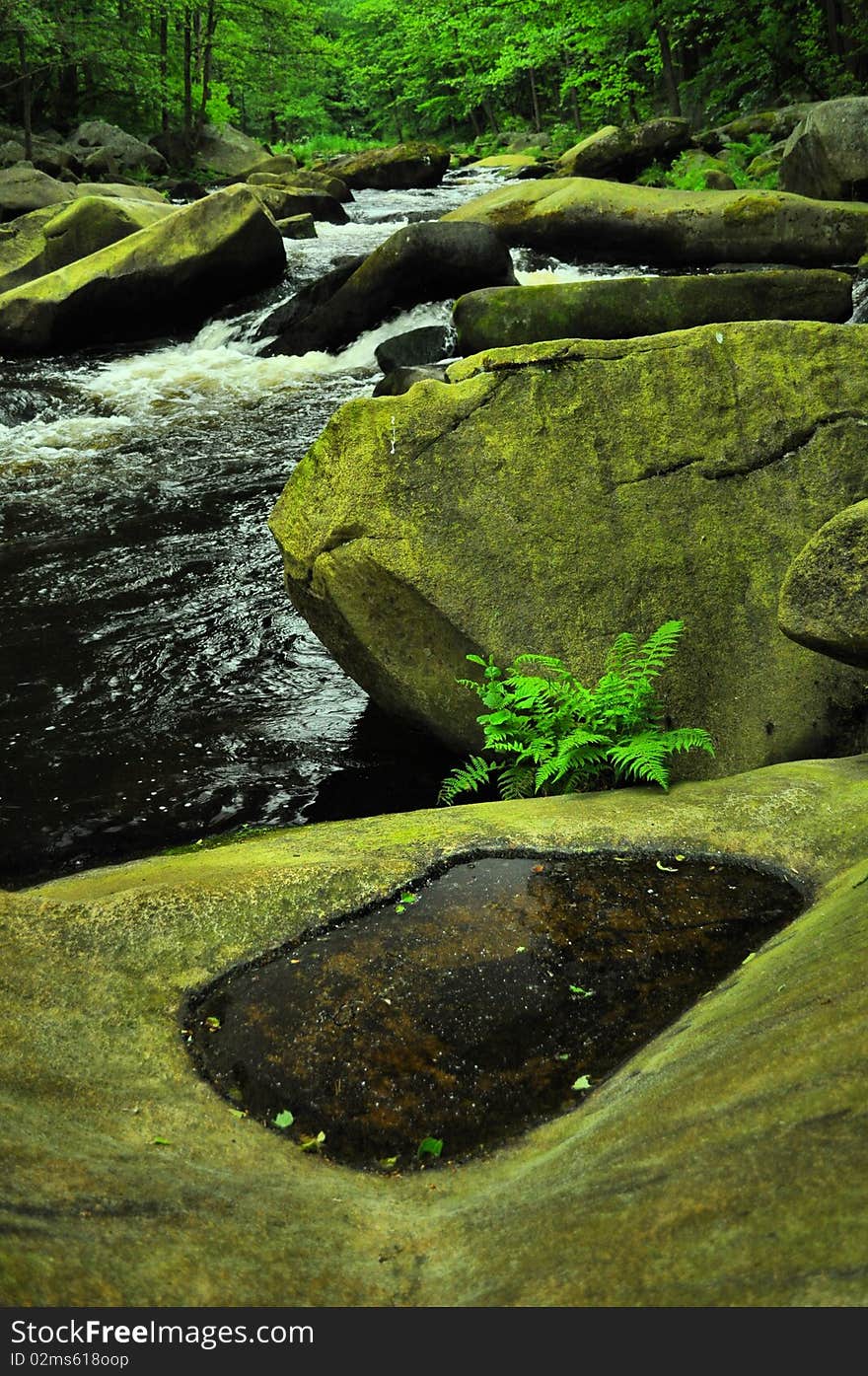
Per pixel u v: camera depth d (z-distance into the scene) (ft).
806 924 8.70
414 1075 7.70
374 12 174.81
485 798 15.72
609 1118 6.15
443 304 44.29
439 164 100.48
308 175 91.81
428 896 10.17
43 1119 6.36
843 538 11.18
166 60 119.14
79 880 12.19
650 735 13.46
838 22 86.79
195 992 8.72
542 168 100.89
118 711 18.61
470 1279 4.65
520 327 35.22
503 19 141.59
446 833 11.46
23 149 94.99
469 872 10.62
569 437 15.74
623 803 12.25
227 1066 7.87
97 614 22.49
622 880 10.36
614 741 13.53
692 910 9.84
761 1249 3.71
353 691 19.10
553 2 109.70
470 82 153.89
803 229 53.36
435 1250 5.25
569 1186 5.21
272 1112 7.39
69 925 9.35
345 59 185.47
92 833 15.12
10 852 14.70
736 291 35.12
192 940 9.30
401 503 15.30
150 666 20.18
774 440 15.80
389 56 179.52
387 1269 5.13
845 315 35.70
